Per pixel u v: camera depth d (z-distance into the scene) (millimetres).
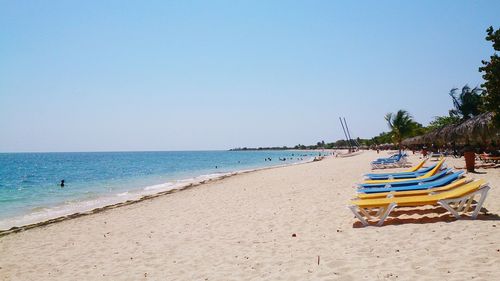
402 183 9766
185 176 33500
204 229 8289
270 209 10141
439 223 6566
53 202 17641
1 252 7809
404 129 38906
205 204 12516
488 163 18438
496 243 5082
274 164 56906
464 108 30000
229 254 6082
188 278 5109
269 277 4789
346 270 4703
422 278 4148
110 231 9133
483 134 17781
